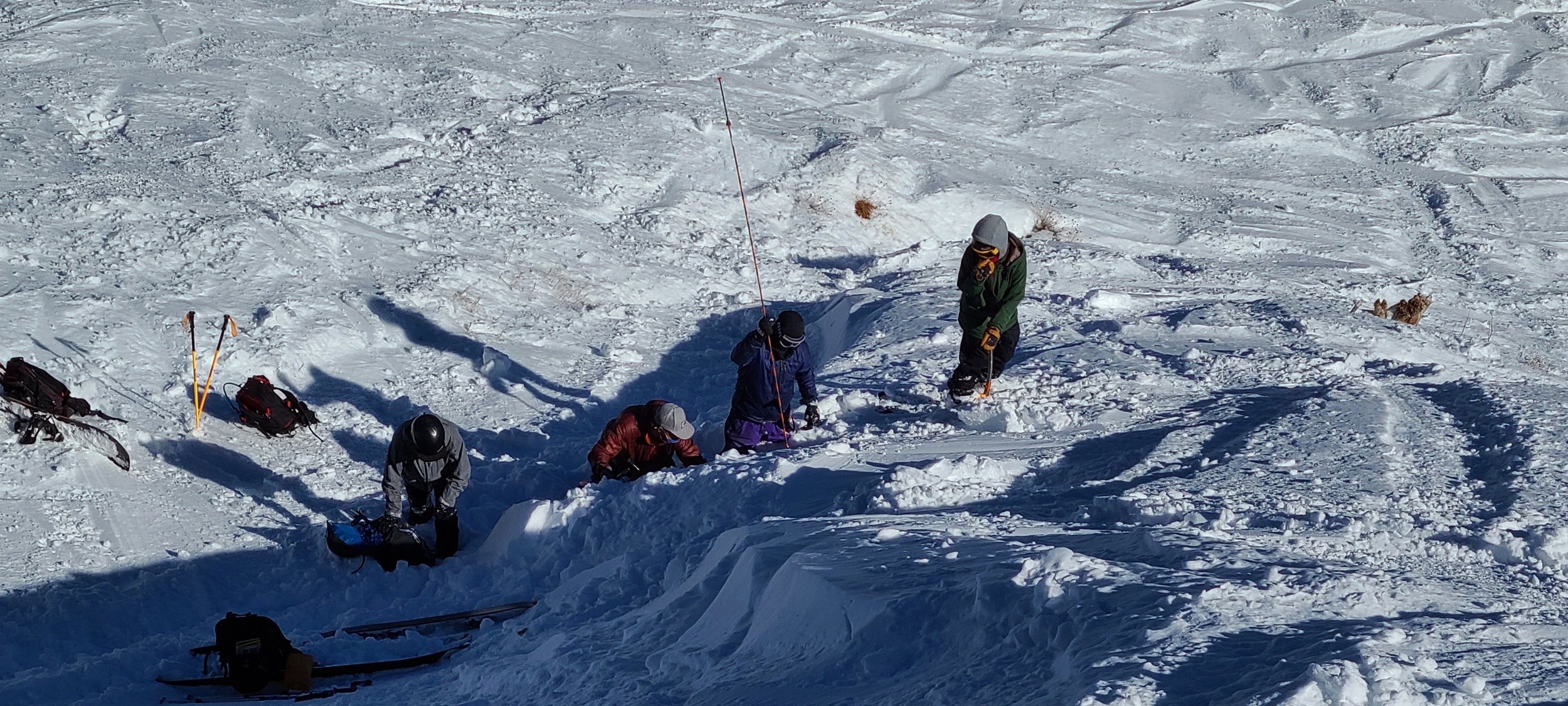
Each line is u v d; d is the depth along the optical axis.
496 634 6.07
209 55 21.20
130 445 8.74
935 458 7.26
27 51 19.91
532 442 10.11
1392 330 11.45
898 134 23.17
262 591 7.14
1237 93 29.00
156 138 16.75
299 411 9.50
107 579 6.95
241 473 8.86
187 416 9.43
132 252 12.27
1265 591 3.81
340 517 8.28
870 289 14.66
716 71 25.75
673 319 13.98
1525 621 3.70
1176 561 4.40
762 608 4.77
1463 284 18.89
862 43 29.44
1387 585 4.00
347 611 6.88
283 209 14.31
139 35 21.81
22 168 14.37
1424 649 3.25
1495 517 5.37
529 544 7.36
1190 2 34.31
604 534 7.14
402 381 11.12
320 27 24.56
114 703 5.39
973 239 8.32
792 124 22.61
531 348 12.38
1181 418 7.83
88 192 13.49
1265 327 11.35
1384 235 21.39
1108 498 5.78
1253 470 6.30
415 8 27.30
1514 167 25.53
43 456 8.27
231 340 10.74
